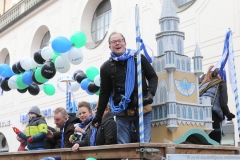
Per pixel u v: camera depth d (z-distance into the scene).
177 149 3.39
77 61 6.70
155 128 4.44
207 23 9.56
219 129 5.06
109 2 14.11
